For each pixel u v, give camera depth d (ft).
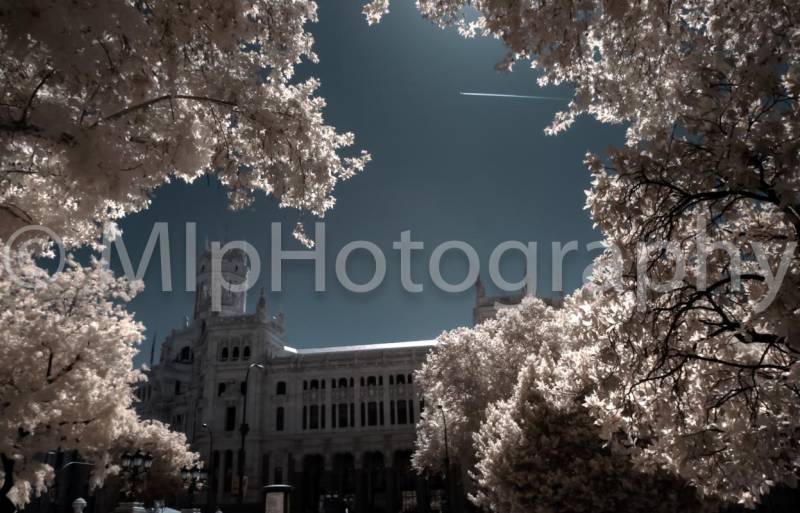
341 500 260.01
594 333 32.35
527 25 28.09
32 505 203.10
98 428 58.08
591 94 32.63
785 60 24.57
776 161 22.76
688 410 33.86
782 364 32.14
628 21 27.53
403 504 270.26
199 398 279.08
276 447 262.88
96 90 20.61
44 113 19.45
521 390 75.61
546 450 67.97
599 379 33.37
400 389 271.90
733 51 27.99
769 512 106.32
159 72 27.71
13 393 50.62
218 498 248.32
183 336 357.20
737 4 26.78
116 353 59.52
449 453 155.63
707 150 25.32
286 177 32.91
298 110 32.19
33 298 58.70
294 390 273.95
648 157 27.25
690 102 25.54
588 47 31.71
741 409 31.81
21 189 28.78
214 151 32.35
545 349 95.76
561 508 66.39
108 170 20.95
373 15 35.14
